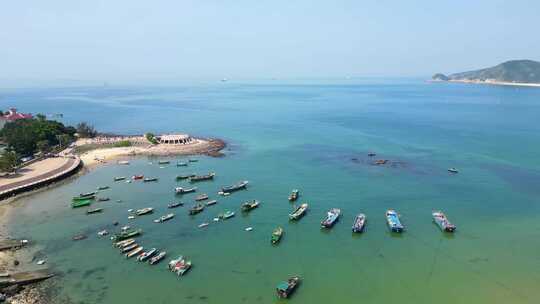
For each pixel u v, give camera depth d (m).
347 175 137.38
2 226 95.00
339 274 75.75
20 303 65.00
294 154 169.12
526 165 146.00
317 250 84.81
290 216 100.44
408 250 84.75
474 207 107.25
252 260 80.62
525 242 87.75
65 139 181.88
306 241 88.94
